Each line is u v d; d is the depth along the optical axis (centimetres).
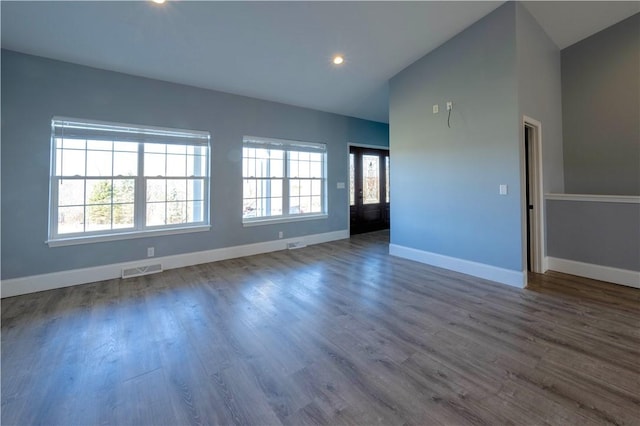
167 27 293
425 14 316
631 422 135
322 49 361
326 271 387
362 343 209
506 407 146
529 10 326
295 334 222
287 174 536
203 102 427
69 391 161
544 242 364
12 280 303
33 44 296
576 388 159
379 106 571
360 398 154
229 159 455
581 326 227
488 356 190
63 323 241
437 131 390
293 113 534
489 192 334
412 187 432
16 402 152
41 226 318
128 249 371
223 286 330
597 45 383
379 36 347
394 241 470
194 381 170
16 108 304
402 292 307
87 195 348
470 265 359
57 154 331
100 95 348
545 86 369
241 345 208
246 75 405
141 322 243
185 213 421
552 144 388
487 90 331
